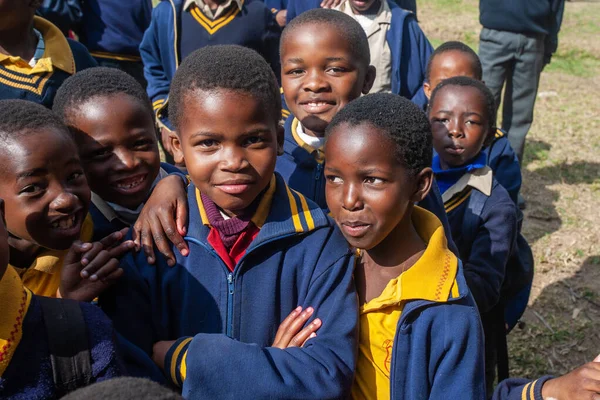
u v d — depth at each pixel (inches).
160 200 72.4
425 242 72.8
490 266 106.5
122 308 67.6
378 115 66.6
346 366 63.7
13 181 63.9
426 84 154.6
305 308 68.2
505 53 227.1
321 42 92.2
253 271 68.9
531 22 220.5
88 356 53.9
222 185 66.1
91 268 65.4
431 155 71.0
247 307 68.3
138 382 38.6
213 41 156.9
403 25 162.4
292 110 97.0
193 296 68.6
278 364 62.0
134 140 77.7
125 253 70.1
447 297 66.8
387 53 161.0
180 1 158.9
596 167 252.2
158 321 69.2
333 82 93.5
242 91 64.7
